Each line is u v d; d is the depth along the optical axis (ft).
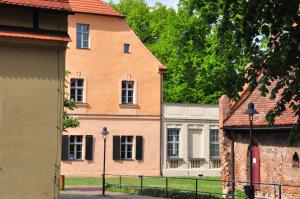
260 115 76.69
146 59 138.51
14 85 45.39
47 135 46.16
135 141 136.26
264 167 75.51
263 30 36.76
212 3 37.24
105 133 89.66
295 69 35.14
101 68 133.39
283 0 35.17
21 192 44.96
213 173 144.56
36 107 45.93
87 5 133.08
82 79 131.54
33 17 45.91
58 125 46.60
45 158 45.93
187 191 81.66
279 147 72.43
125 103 135.74
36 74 46.11
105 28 134.41
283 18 35.70
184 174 141.08
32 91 45.93
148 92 138.31
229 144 82.53
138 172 136.05
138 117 136.87
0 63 45.03
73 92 130.62
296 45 34.37
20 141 45.24
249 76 37.14
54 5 46.42
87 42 132.57
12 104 45.24
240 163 80.12
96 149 131.85
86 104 131.13
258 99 80.84
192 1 38.01
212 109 145.69
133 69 136.87
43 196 45.65
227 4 36.73
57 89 46.73
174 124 140.97
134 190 89.86
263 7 35.99
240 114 81.15
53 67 46.70
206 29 37.93
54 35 46.32
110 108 133.90
